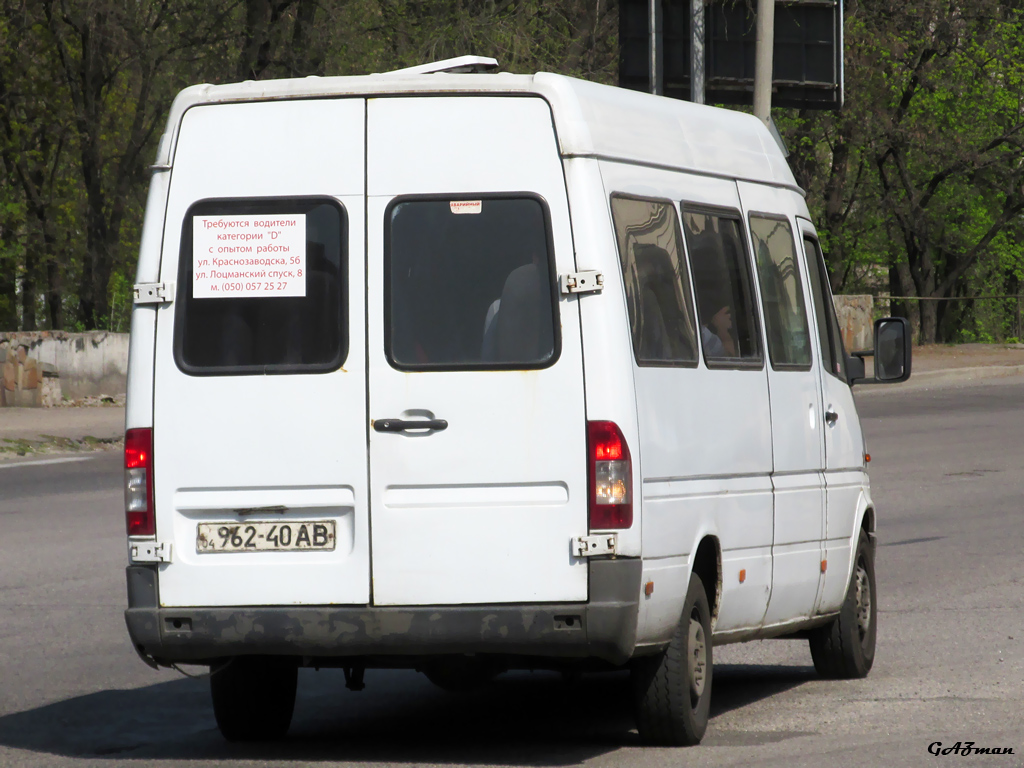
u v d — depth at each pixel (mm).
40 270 142625
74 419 81438
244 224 21172
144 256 21422
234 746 22797
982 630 31828
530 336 20422
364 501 20609
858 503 28547
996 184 162125
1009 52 155250
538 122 20703
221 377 21031
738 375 23844
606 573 20078
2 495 55938
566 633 20078
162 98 122500
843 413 28312
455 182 20750
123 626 33156
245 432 20938
